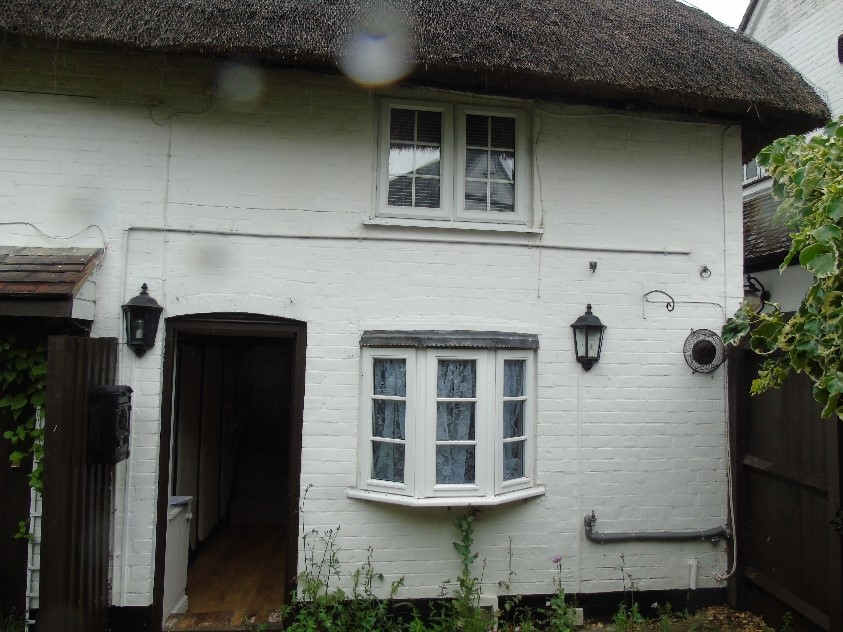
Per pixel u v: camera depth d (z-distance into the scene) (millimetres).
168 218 4320
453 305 4555
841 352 2736
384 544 4363
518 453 4605
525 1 5129
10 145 4234
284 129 4480
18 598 3992
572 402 4660
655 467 4727
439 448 4375
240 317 4371
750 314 3578
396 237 4520
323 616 4008
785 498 4227
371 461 4410
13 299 3662
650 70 4484
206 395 6066
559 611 4191
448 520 4418
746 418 4715
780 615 4254
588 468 4652
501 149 4898
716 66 4723
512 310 4633
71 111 4293
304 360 4398
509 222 4797
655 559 4680
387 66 4141
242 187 4410
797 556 4086
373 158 4590
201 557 5664
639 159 4918
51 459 3355
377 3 4512
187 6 4172
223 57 4074
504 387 4523
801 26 7750
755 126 5211
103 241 4254
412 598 4363
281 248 4414
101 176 4289
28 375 4004
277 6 4340
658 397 4770
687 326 4852
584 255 4766
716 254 4945
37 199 4230
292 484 4324
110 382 4066
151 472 4188
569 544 4594
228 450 7043
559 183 4793
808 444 3979
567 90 4477
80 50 4289
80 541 3621
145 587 4137
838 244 2654
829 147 3051
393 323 4480
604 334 4742
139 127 4352
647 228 4875
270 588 4930
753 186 8281
